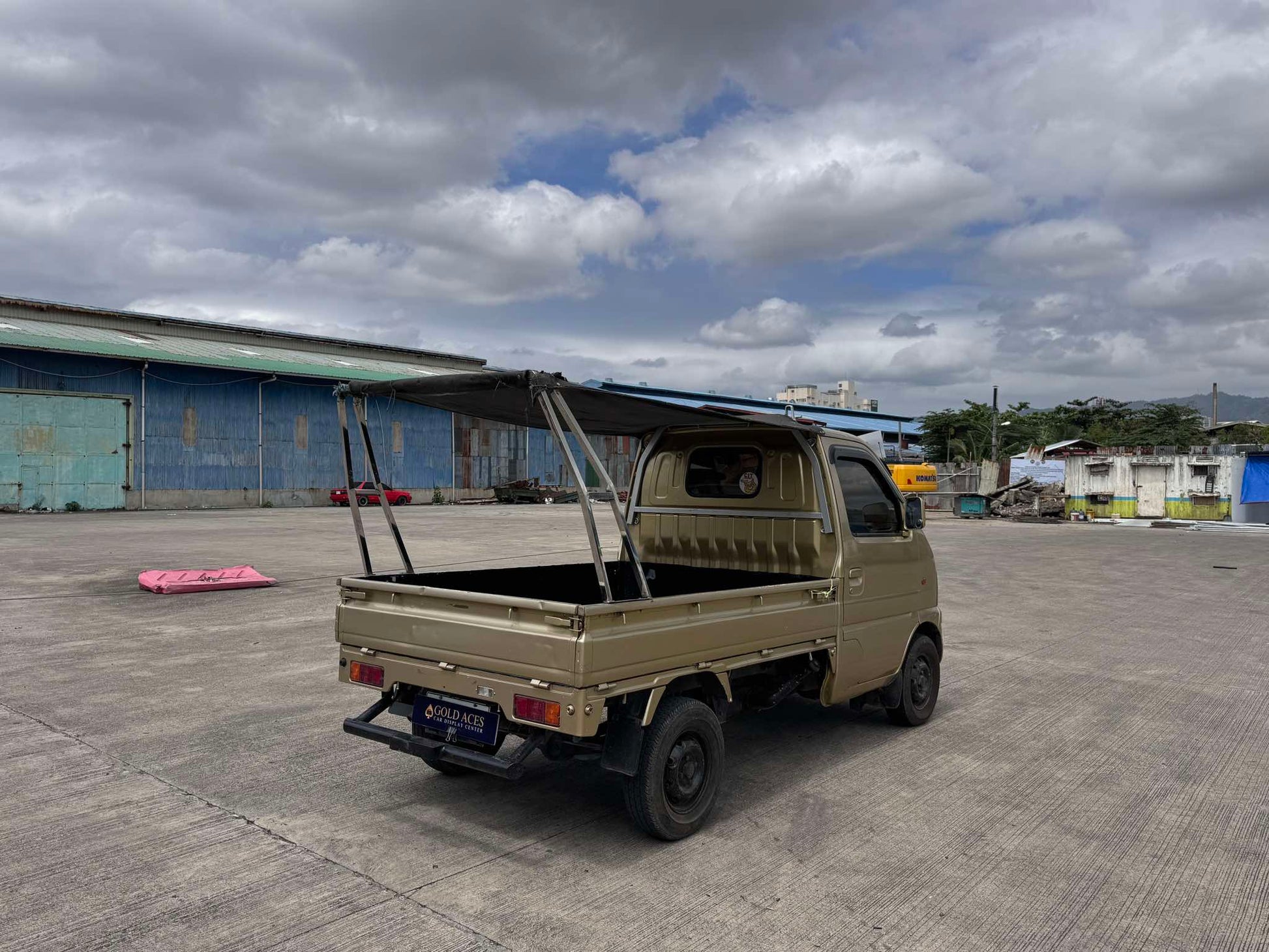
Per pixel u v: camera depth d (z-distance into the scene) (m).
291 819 4.32
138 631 9.01
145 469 34.56
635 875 3.76
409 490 44.22
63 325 36.84
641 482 6.23
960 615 11.27
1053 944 3.25
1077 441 55.19
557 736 4.07
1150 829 4.37
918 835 4.25
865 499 5.74
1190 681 7.64
